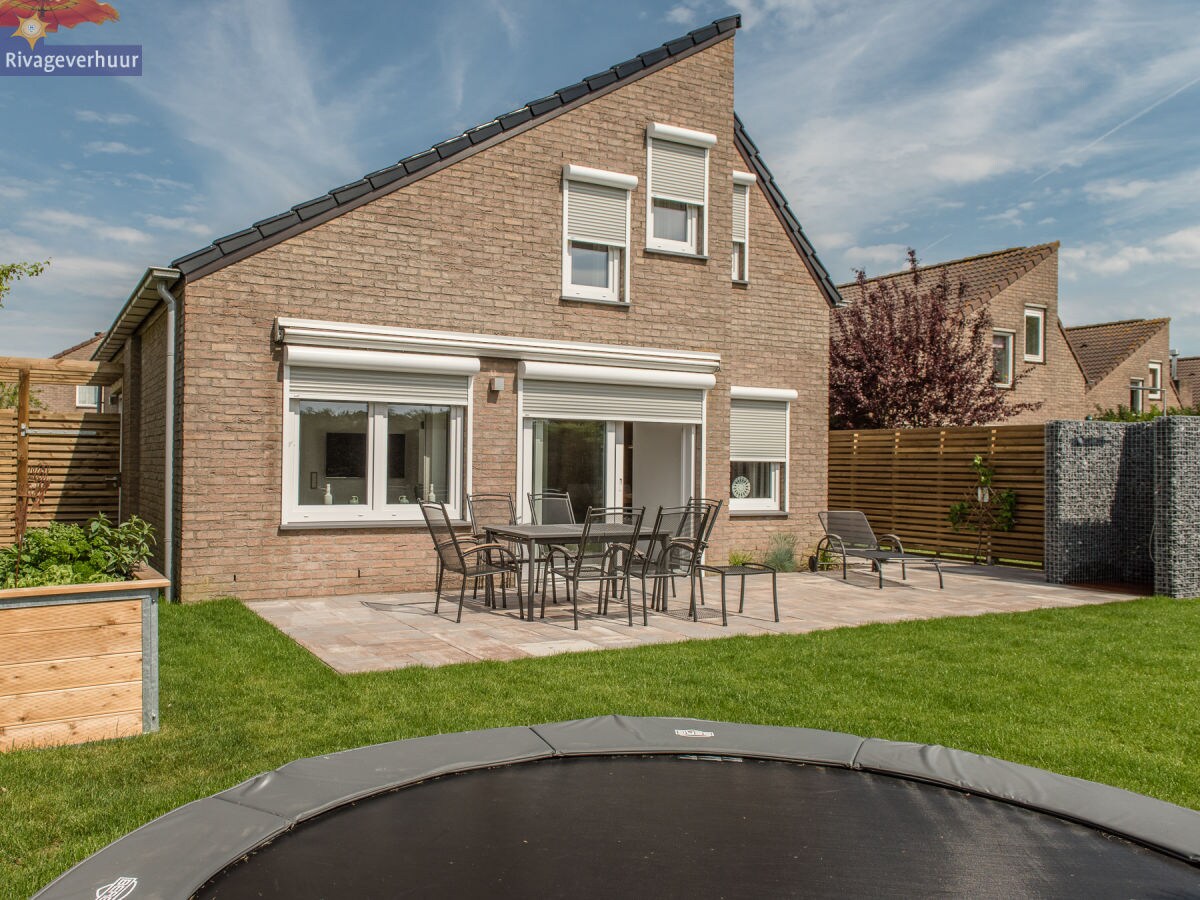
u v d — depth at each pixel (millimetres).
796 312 14336
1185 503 10789
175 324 9141
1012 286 22016
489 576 9062
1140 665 6773
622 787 3145
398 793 3053
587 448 11148
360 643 7137
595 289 11234
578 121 10922
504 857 2533
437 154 10008
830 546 12938
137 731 4719
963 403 17516
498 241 10430
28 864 3258
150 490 10859
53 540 5047
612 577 8266
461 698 5461
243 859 2502
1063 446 12117
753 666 6512
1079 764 4527
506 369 10469
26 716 4488
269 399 9203
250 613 8234
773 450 14094
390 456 9930
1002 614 9141
